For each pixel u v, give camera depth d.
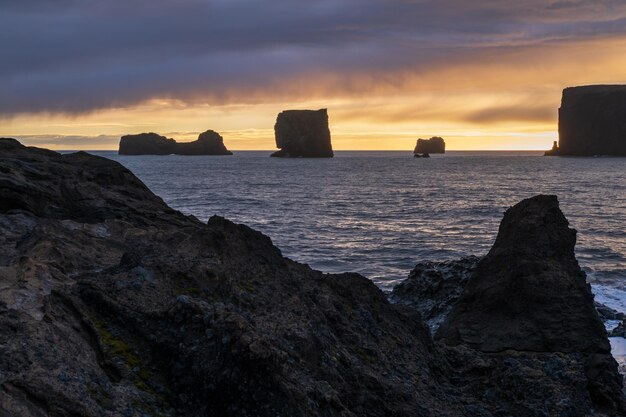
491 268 20.72
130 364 10.03
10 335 9.58
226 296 12.34
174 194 101.62
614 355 22.23
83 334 10.41
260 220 66.75
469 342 19.89
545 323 19.41
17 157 24.17
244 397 9.45
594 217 74.50
